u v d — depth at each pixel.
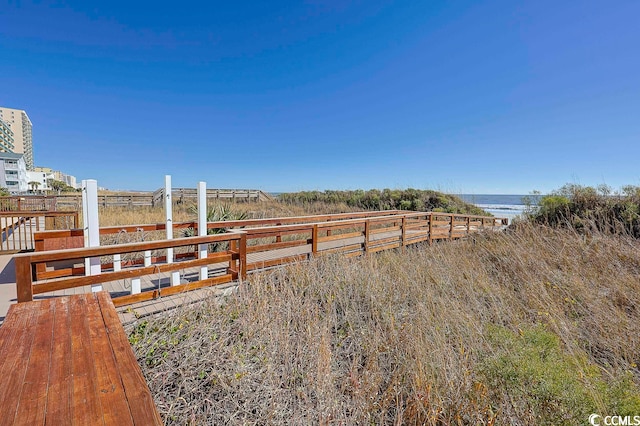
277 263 4.47
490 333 3.03
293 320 3.30
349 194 17.20
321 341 2.83
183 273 4.39
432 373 2.50
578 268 5.14
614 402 2.07
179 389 2.24
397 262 5.45
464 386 2.29
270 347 2.81
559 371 2.24
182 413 2.12
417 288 4.26
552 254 5.96
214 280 3.65
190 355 2.58
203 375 2.43
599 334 3.37
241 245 3.70
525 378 2.20
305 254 4.86
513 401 2.12
